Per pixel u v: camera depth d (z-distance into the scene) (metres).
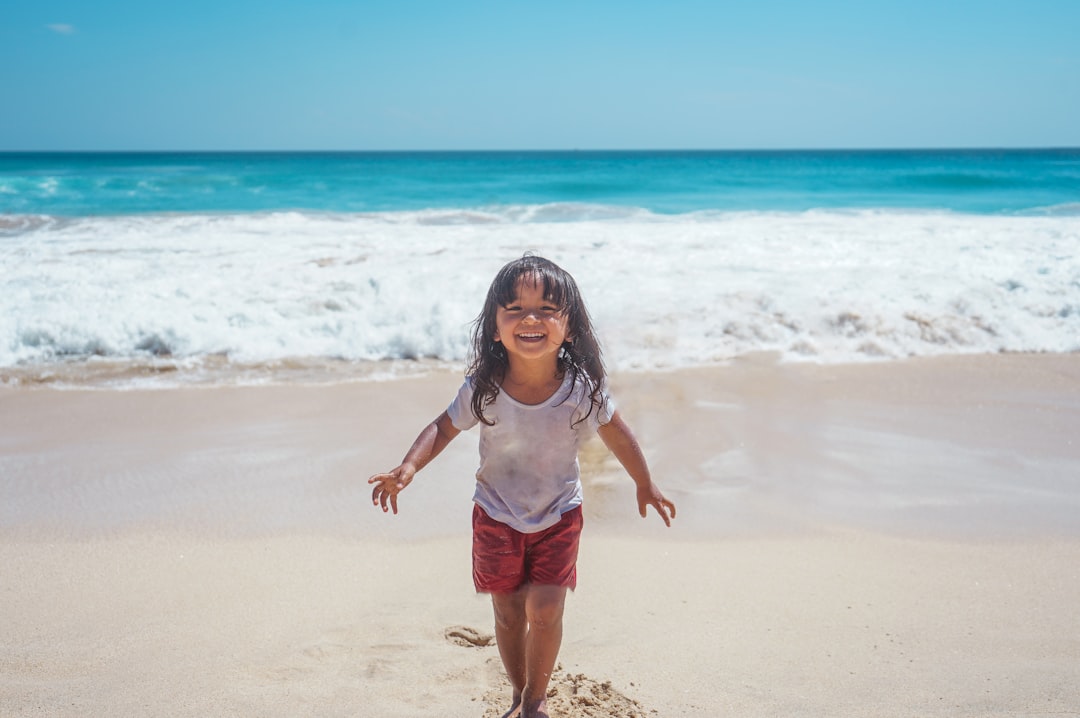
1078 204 19.34
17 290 8.62
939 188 27.80
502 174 36.75
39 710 2.65
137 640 3.12
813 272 9.88
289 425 5.78
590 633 3.19
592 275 9.73
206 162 62.12
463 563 3.80
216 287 8.86
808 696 2.76
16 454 5.20
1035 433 5.72
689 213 18.20
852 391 6.61
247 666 2.92
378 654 3.01
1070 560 3.89
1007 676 2.88
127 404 6.23
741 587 3.59
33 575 3.67
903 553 3.96
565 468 2.58
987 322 8.36
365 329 7.93
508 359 2.54
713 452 5.28
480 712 2.63
